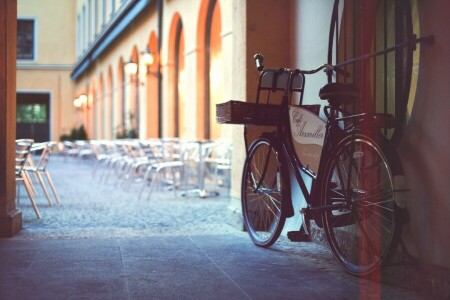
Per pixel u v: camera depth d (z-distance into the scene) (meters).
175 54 13.70
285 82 4.40
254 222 5.14
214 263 4.00
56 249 4.45
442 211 3.13
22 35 32.03
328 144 3.80
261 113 4.39
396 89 3.57
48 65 31.98
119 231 5.44
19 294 3.20
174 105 13.76
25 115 32.88
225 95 7.01
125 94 18.17
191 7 11.93
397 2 3.64
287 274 3.70
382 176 3.54
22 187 10.85
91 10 25.47
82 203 8.08
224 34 9.52
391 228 3.31
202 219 6.38
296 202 5.04
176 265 3.93
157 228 5.66
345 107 4.10
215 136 11.67
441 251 3.14
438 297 3.14
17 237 5.04
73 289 3.30
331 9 4.59
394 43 3.96
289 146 4.30
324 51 4.70
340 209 3.62
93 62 25.08
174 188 9.49
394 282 3.51
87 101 27.38
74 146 23.17
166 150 9.44
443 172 3.13
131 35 17.39
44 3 32.09
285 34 5.39
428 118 3.28
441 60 3.17
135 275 3.64
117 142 10.99
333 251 3.71
